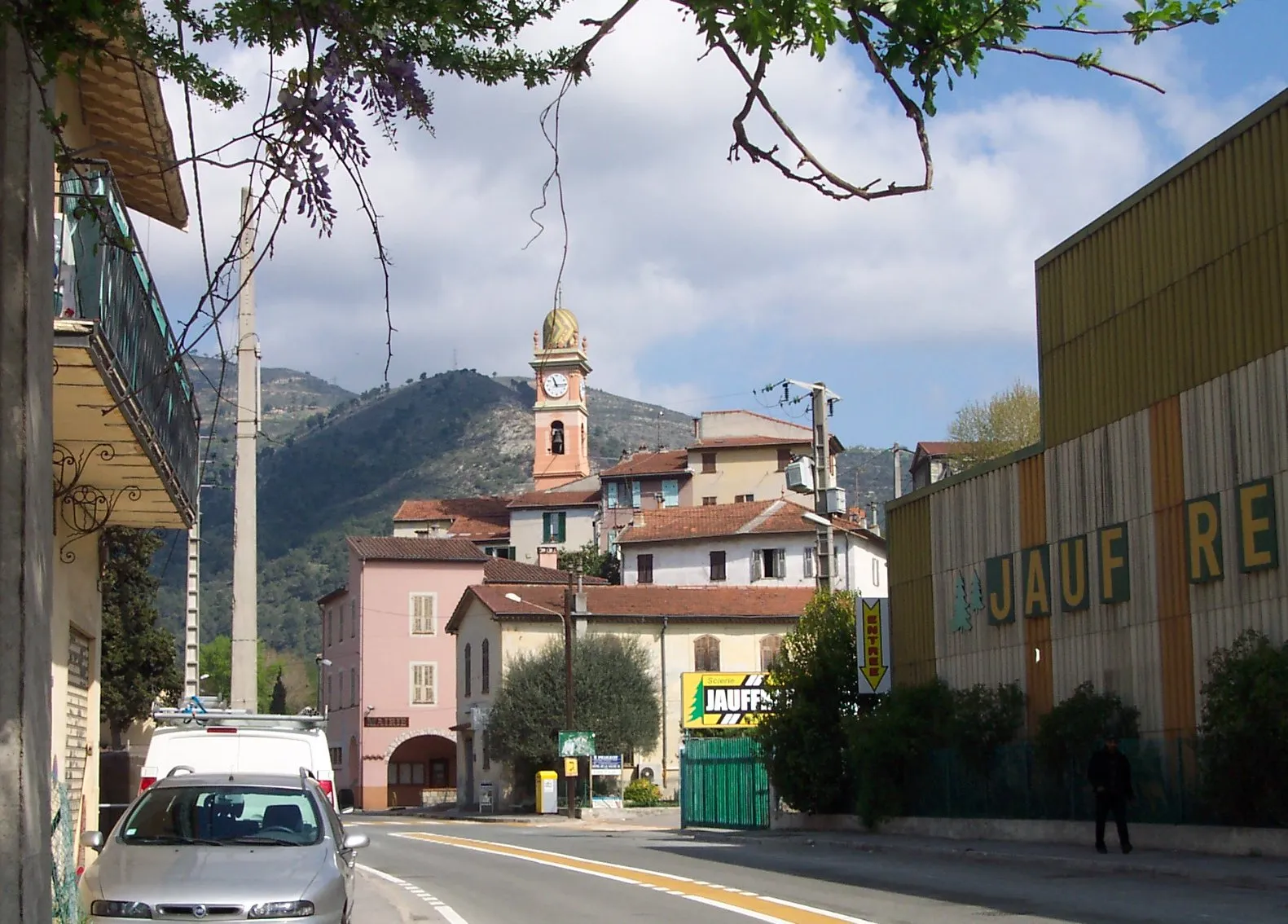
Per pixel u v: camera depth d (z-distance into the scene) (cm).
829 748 3512
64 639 1516
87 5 641
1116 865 2066
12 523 695
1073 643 2630
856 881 2089
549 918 1652
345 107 649
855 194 636
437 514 11569
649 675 6519
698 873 2298
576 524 10825
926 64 626
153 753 1545
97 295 1073
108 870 1066
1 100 708
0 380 697
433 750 8181
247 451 2270
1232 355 2162
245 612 2256
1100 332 2558
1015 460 2869
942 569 3183
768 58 607
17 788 680
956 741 2856
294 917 1020
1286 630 2020
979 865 2373
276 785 1221
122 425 1230
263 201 646
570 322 11738
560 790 6228
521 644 6488
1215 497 2192
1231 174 2169
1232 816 2094
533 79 682
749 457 10356
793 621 6794
